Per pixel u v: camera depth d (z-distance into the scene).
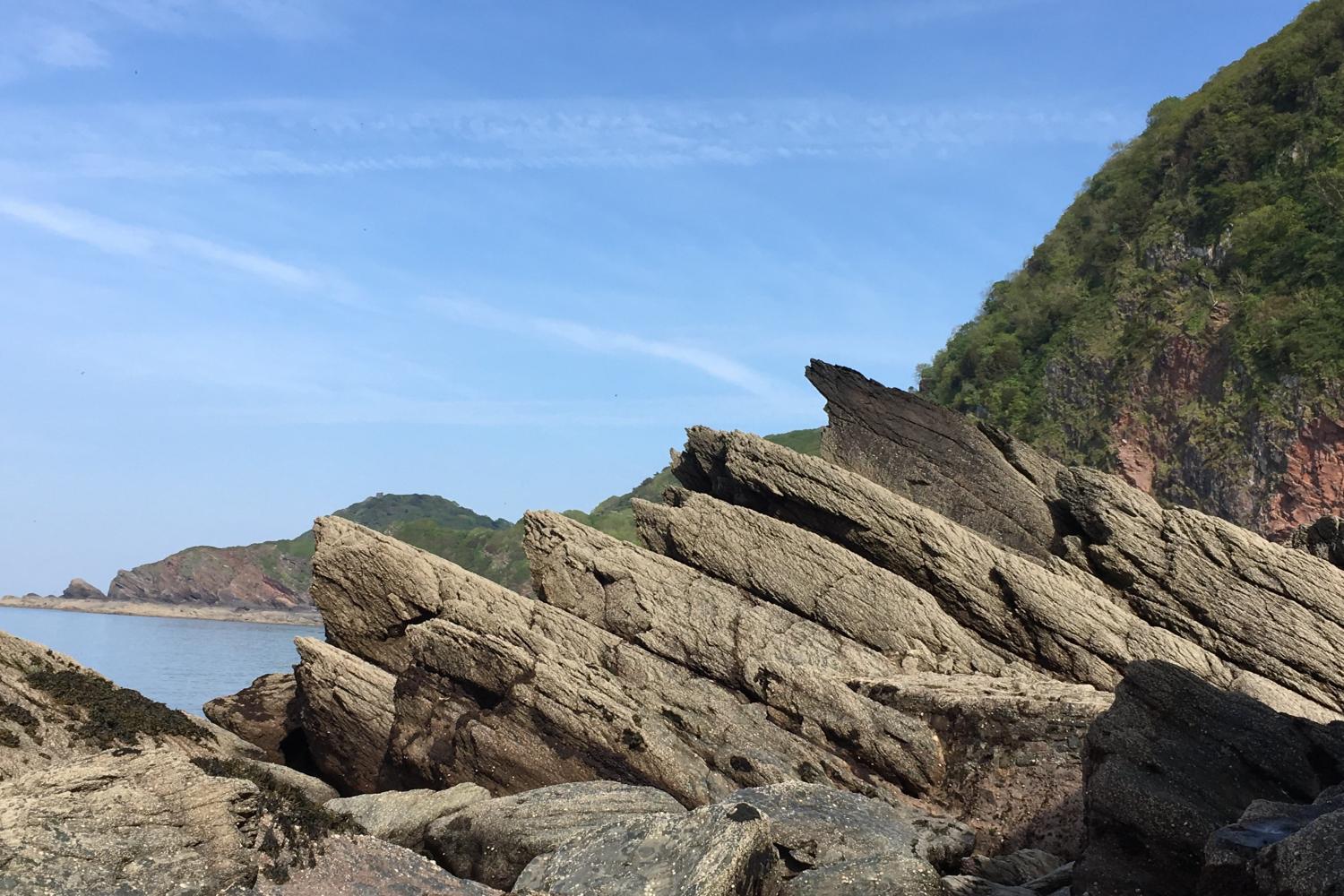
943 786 24.23
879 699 26.03
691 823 15.55
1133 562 30.39
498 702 26.73
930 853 18.62
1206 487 87.81
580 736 25.52
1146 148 130.38
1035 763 23.61
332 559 31.61
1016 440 34.09
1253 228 101.50
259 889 13.30
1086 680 28.44
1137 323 106.19
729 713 26.36
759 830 15.31
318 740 29.58
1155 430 96.38
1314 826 12.52
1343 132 103.06
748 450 33.03
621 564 31.03
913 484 34.25
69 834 12.74
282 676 32.50
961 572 30.11
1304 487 80.69
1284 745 17.58
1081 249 126.19
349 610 31.59
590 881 15.06
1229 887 13.38
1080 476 31.47
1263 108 114.75
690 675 28.62
